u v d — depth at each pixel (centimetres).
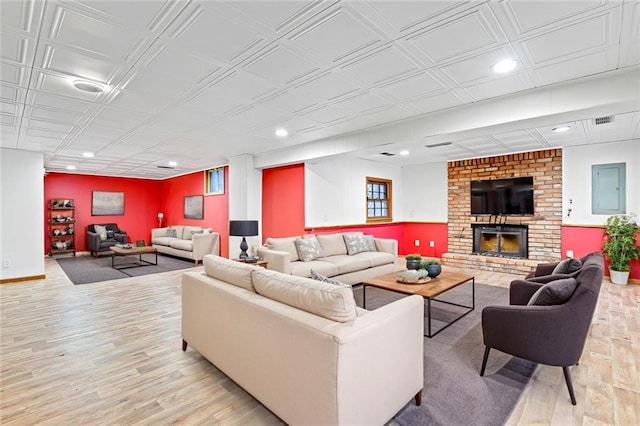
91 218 863
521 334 210
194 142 484
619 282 479
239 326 199
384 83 267
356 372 148
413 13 174
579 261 281
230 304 207
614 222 486
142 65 230
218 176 755
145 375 230
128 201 933
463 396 202
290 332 162
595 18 178
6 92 276
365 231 691
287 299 182
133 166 733
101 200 881
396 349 172
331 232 618
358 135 430
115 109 325
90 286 493
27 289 474
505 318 216
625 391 207
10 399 201
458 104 320
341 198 646
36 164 543
